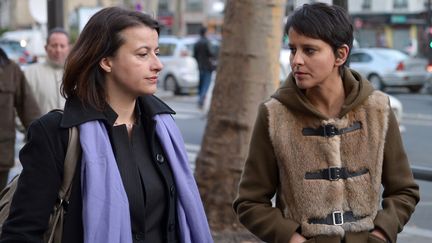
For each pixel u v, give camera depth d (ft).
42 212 8.90
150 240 9.29
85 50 9.29
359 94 9.87
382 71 85.81
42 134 9.03
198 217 9.68
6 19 208.85
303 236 9.71
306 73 9.74
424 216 25.81
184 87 83.05
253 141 10.18
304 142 9.79
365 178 9.79
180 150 9.84
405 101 78.07
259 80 20.94
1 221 9.80
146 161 9.50
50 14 37.24
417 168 18.53
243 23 20.83
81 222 8.99
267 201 10.24
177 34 153.07
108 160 9.02
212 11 198.49
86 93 9.25
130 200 9.12
